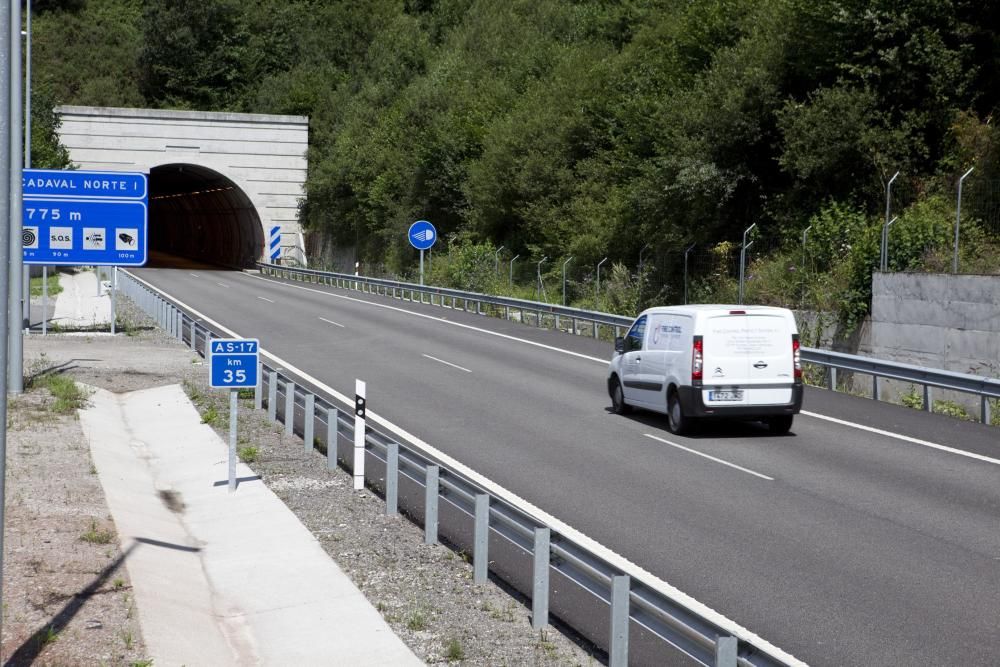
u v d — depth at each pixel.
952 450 14.78
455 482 9.73
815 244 28.06
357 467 12.61
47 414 17.20
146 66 88.31
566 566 7.66
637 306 35.66
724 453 14.55
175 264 82.88
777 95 32.94
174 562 9.53
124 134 69.50
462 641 7.44
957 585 8.63
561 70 52.25
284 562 9.58
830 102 30.11
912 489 12.30
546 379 22.02
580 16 66.81
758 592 8.47
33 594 8.01
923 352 22.19
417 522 11.19
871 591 8.48
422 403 18.84
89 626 7.36
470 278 47.62
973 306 20.84
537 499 11.80
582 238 41.78
